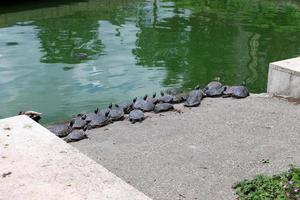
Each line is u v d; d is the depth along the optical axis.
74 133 5.57
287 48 8.72
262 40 9.21
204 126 5.69
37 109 6.39
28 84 7.10
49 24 10.20
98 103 6.57
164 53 8.41
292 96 6.21
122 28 10.01
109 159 5.09
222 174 4.79
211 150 5.18
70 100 6.65
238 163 4.95
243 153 5.11
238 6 12.97
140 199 3.20
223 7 12.77
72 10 11.86
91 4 12.77
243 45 8.88
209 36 9.46
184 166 4.93
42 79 7.27
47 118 6.18
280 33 9.73
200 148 5.23
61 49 8.54
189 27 10.13
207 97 6.56
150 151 5.21
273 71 6.34
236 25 10.35
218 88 6.63
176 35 9.53
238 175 4.77
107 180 3.43
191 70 7.63
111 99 6.68
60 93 6.84
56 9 11.87
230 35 9.55
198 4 13.23
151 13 11.74
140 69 7.67
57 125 5.82
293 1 13.74
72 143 5.48
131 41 9.08
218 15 11.57
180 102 6.46
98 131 5.76
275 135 5.42
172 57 8.21
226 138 5.40
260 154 5.08
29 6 12.05
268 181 4.47
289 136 5.39
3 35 9.27
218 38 9.34
